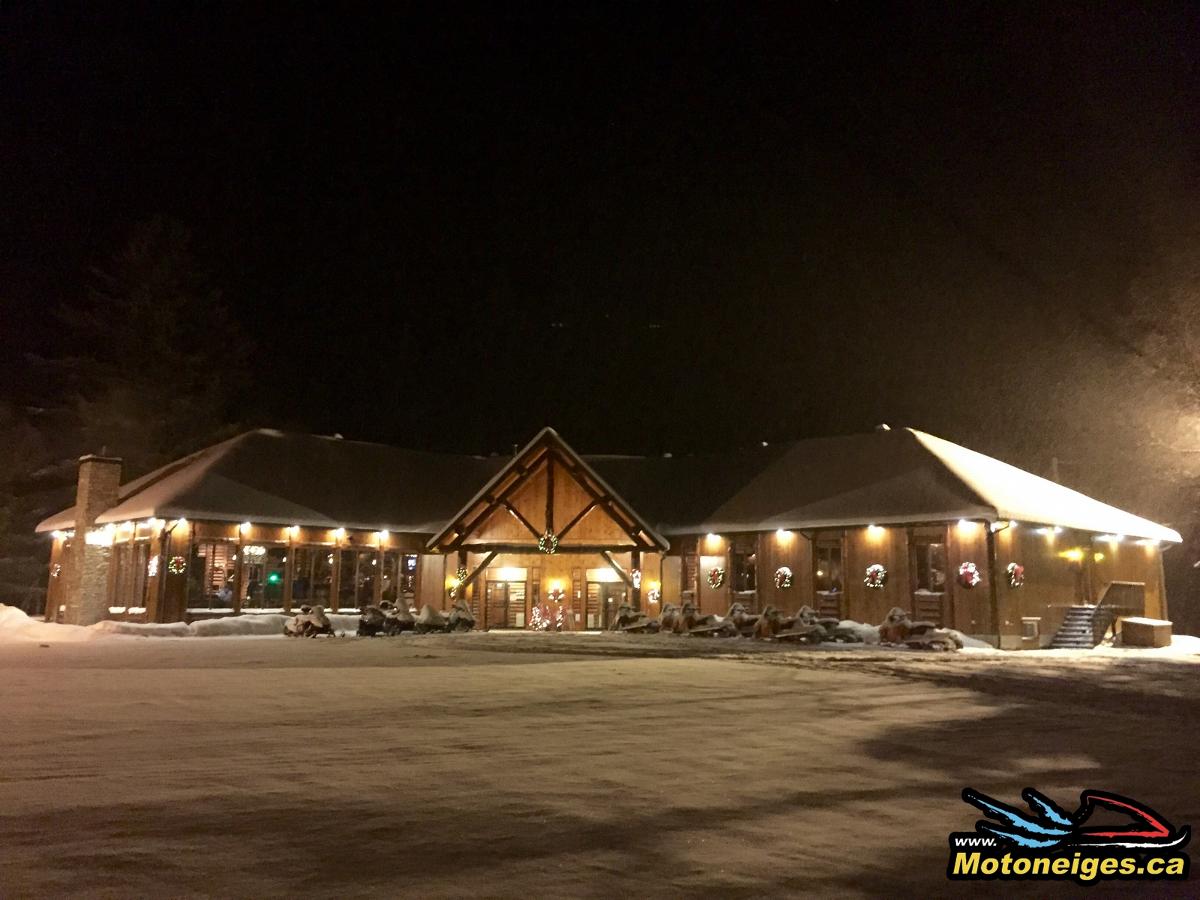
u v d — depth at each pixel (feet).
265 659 52.85
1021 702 38.96
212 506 86.58
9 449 142.61
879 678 44.88
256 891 14.29
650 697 35.96
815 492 94.27
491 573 103.14
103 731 26.66
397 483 107.65
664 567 100.27
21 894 13.93
